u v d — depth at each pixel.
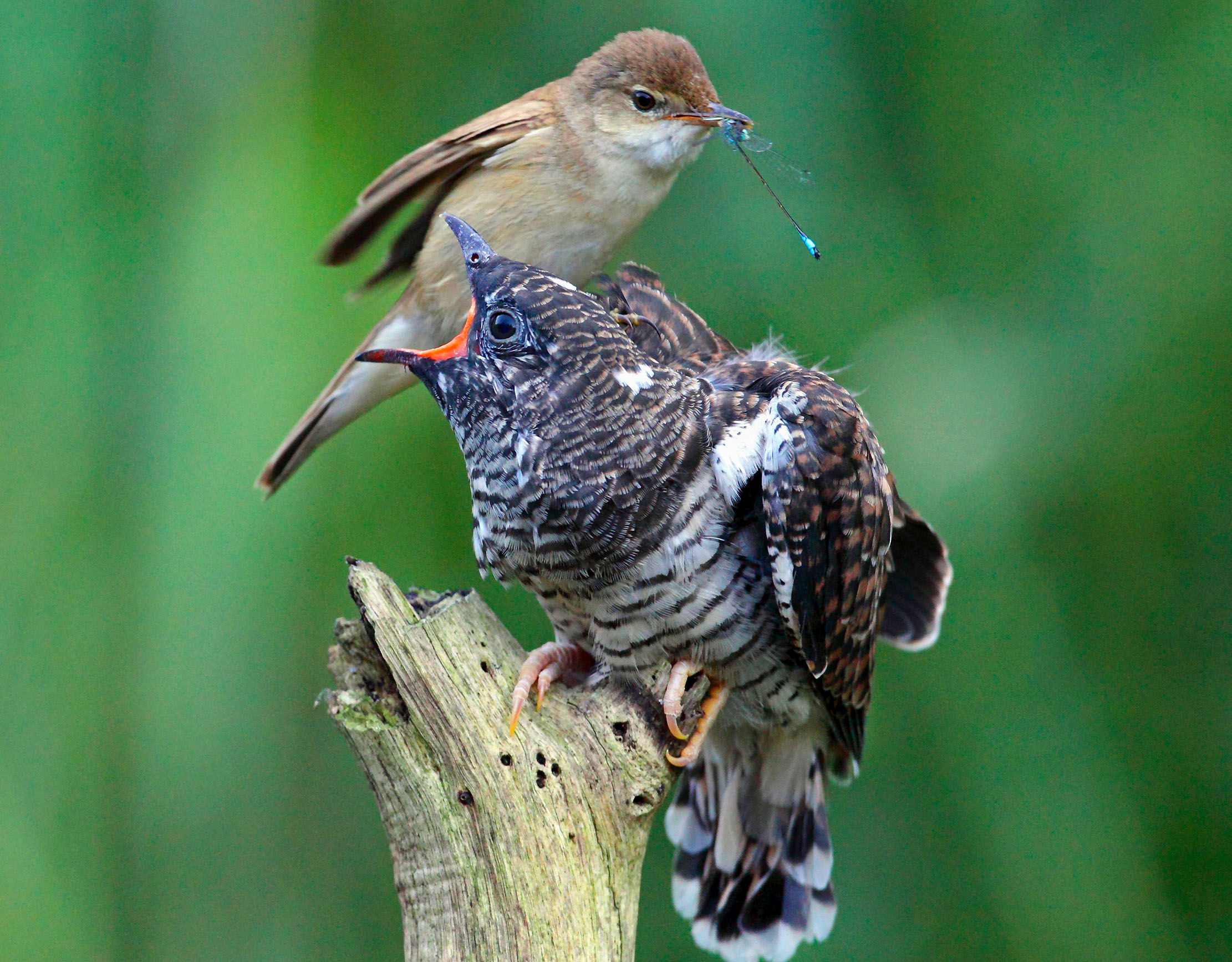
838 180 9.02
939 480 8.16
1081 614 8.57
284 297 8.08
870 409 8.42
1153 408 8.38
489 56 9.55
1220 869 8.73
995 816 8.08
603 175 7.99
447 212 7.73
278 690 8.15
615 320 6.38
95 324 8.40
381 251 9.30
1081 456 8.40
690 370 6.89
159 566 7.81
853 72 9.04
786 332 8.71
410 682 5.37
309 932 8.70
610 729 5.68
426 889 5.31
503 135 7.80
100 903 8.03
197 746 7.86
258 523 7.89
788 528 6.13
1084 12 8.95
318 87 8.91
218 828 8.17
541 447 6.02
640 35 8.17
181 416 7.94
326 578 8.50
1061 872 8.00
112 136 8.80
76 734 8.06
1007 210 8.80
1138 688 8.72
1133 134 8.61
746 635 6.23
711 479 6.14
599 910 5.38
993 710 8.11
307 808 8.65
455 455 8.80
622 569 6.02
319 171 8.52
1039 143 8.77
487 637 5.62
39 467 8.19
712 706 6.26
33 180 8.46
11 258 8.42
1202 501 8.61
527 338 6.09
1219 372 8.34
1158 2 8.73
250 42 8.99
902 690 8.47
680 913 7.69
